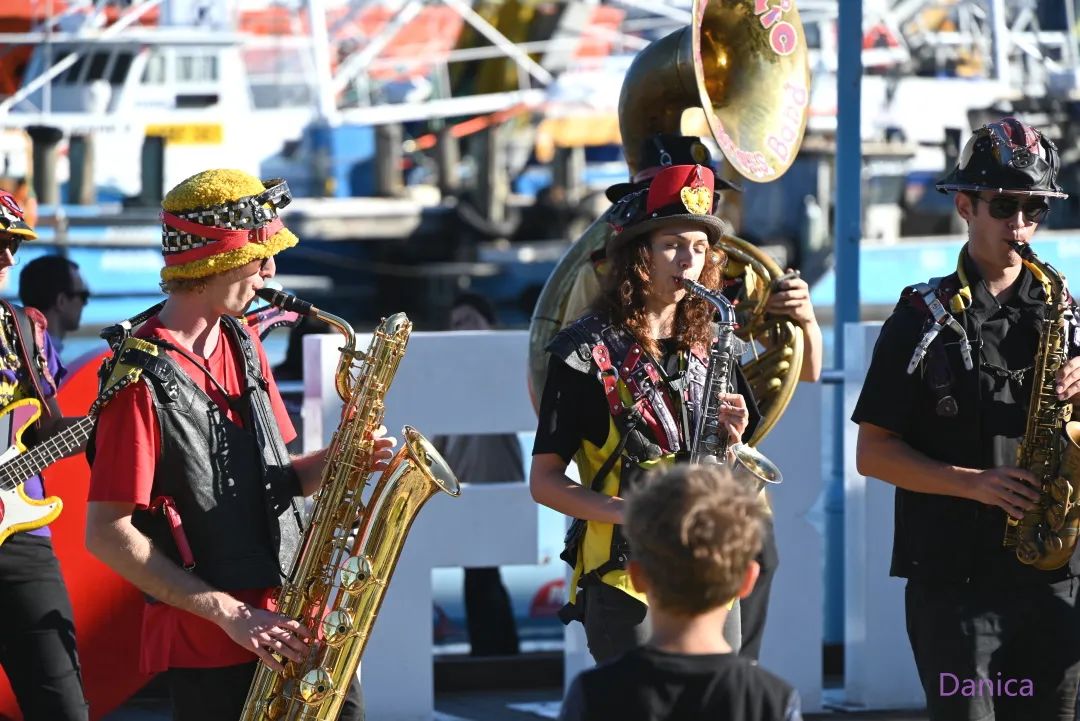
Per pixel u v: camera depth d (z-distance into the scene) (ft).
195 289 32.78
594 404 35.60
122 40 200.23
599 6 242.78
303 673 32.96
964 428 36.40
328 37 216.74
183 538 32.14
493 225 255.91
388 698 51.90
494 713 55.31
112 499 31.53
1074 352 36.27
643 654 24.31
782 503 53.72
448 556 52.21
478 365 52.01
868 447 37.06
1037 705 36.94
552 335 42.88
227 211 32.27
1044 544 35.60
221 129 213.66
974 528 36.19
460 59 227.40
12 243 40.32
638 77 44.50
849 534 55.62
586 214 260.62
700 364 36.24
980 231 36.58
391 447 34.91
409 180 273.54
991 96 203.92
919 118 209.56
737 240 41.78
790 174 239.09
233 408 33.42
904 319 36.83
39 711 38.14
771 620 53.83
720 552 23.62
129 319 34.40
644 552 24.06
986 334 36.47
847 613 56.03
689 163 41.93
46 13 196.34
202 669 33.01
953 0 203.31
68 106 206.08
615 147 274.77
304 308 34.76
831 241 239.71
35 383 40.47
